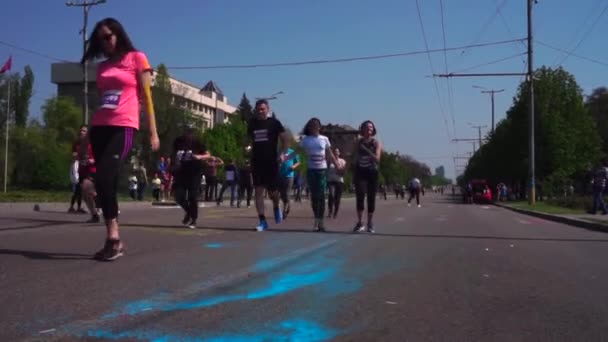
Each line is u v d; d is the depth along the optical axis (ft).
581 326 13.26
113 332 11.65
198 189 31.50
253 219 40.40
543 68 168.86
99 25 19.01
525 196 193.26
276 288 15.96
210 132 189.37
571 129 163.73
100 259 19.04
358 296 15.44
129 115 19.08
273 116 31.14
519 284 17.87
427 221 45.37
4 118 191.62
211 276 17.11
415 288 16.72
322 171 31.76
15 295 14.11
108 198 18.84
